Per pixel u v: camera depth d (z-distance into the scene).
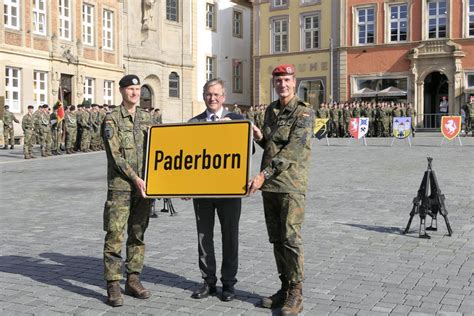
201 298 5.79
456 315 5.16
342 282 6.20
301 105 5.32
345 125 36.28
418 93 40.69
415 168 16.62
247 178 5.34
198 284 6.28
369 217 9.81
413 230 8.76
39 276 6.66
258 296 5.84
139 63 42.53
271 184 5.30
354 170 16.56
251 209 10.88
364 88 43.06
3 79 30.28
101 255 7.65
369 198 11.76
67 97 35.38
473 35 39.38
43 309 5.54
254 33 47.94
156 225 9.57
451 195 11.72
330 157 20.78
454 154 20.86
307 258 7.22
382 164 17.97
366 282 6.20
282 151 5.27
